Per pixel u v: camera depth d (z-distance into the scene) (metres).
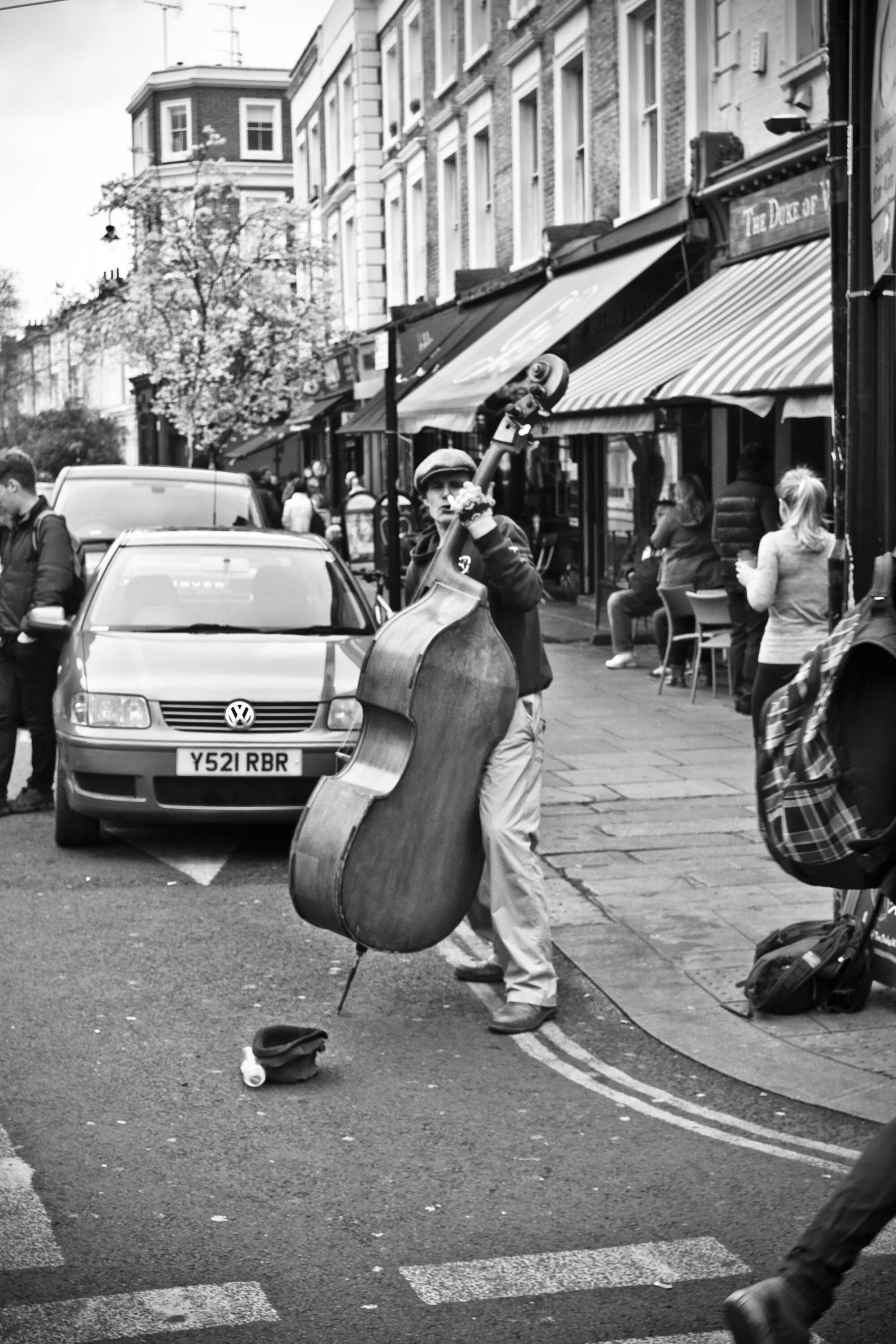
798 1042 5.57
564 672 15.41
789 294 13.28
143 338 32.06
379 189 34.34
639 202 19.47
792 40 14.77
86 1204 4.24
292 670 8.58
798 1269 3.24
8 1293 3.72
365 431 26.38
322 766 8.27
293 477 31.81
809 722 3.62
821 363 10.84
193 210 32.56
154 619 9.27
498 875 5.80
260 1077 5.15
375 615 9.74
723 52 16.41
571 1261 3.91
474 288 25.28
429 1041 5.67
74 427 66.62
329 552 10.08
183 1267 3.87
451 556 5.80
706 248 16.69
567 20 21.58
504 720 5.73
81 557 10.62
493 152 25.69
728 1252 3.96
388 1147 4.67
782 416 11.12
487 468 5.80
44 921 7.27
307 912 5.84
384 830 5.64
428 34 29.83
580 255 19.84
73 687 8.56
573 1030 5.77
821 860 3.66
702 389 12.08
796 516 9.29
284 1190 4.35
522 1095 5.13
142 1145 4.68
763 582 9.29
